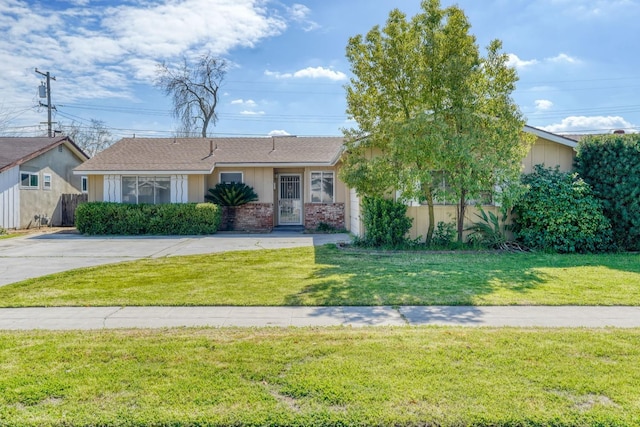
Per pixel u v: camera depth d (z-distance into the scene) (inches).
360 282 283.0
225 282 287.3
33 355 150.1
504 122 397.1
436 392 121.5
